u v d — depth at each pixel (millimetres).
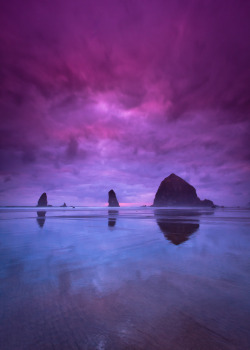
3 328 2684
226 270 5195
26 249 7805
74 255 6852
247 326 2691
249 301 3461
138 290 3963
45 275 4891
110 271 5180
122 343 2373
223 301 3463
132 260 6215
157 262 5988
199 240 9773
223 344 2328
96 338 2473
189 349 2246
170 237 10672
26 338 2475
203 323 2770
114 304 3379
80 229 14312
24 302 3467
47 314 3051
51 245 8586
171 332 2574
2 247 8172
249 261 6070
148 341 2406
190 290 3951
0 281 4484
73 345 2346
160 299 3557
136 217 29531
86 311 3148
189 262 5988
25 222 20016
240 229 14250
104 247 8180
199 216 32938
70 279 4605
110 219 24688
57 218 26219
